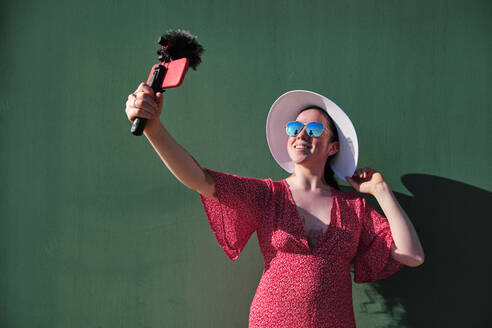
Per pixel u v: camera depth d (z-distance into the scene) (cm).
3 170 247
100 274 235
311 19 232
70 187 241
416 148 224
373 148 226
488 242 217
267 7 234
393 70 227
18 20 250
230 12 236
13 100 249
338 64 230
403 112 226
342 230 175
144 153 237
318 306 163
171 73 145
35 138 246
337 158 206
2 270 243
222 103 234
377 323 219
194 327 227
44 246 241
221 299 227
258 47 234
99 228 237
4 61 249
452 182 221
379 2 230
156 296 231
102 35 244
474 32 225
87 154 241
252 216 182
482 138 221
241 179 182
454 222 220
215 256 228
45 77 247
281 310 164
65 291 237
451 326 216
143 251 233
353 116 228
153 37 241
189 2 239
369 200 220
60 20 248
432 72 226
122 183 238
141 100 140
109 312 233
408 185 223
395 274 220
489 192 219
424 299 218
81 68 245
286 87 232
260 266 225
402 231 179
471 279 217
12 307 241
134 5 243
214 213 184
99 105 242
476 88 223
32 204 244
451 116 224
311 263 167
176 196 233
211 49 237
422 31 227
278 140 209
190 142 235
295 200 185
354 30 230
